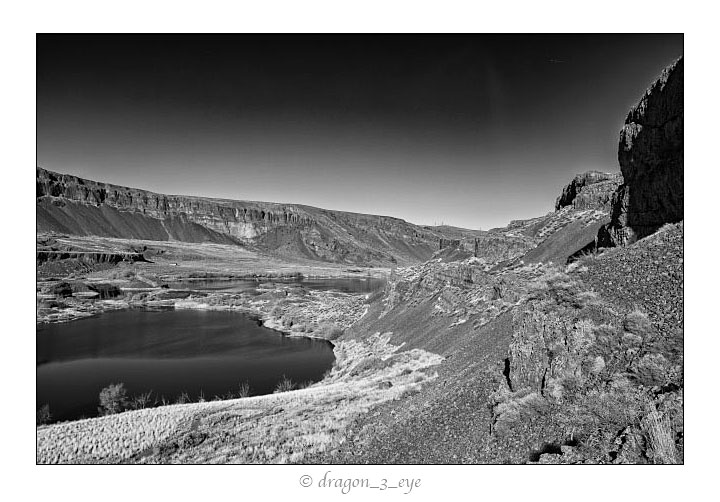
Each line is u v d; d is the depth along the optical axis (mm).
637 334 14969
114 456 22469
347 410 24391
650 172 27781
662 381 12812
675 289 16188
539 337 16297
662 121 27125
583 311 17078
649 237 21906
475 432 15406
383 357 42844
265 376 50906
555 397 14422
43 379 50500
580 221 49875
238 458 20484
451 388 20328
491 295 38844
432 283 55875
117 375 51938
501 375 17828
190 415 27031
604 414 12781
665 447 11109
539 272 40344
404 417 19844
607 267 20562
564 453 12188
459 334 35438
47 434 25156
